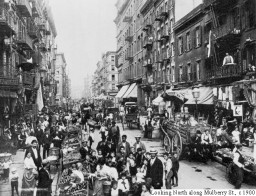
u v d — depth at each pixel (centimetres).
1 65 2378
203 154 1666
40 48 4722
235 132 1653
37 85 3638
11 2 2580
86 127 2641
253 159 1238
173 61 3706
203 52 2831
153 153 1102
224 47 2408
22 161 1714
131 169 1224
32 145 1275
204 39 2825
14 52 2798
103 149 1437
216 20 2572
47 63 6122
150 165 1103
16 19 2891
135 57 5634
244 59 2197
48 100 5103
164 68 4009
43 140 1680
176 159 1230
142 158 1230
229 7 2400
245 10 2162
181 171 1493
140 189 990
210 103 2467
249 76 2047
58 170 1436
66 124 2667
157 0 4250
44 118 2742
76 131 2130
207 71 2762
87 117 3200
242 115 2067
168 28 3838
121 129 3156
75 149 1562
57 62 10006
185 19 3206
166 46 3947
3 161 1384
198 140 1623
